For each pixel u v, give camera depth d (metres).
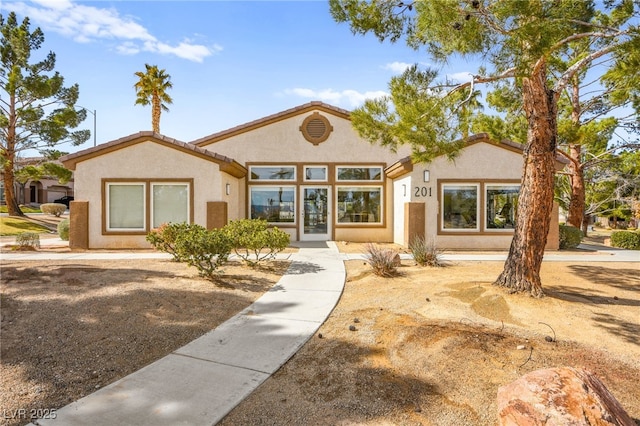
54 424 3.32
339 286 8.38
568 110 19.53
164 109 29.89
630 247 16.66
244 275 9.20
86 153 14.12
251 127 17.11
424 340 5.20
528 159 7.28
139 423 3.36
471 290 7.46
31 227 25.25
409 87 8.22
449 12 5.77
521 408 3.01
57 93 27.25
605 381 4.17
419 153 8.93
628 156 20.41
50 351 4.85
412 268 10.34
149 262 10.77
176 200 14.47
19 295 6.89
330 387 4.10
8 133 26.94
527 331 5.56
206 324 5.98
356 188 17.28
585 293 7.80
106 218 14.32
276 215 17.23
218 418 3.47
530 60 5.48
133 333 5.49
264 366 4.55
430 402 3.80
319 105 17.20
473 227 14.66
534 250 7.25
